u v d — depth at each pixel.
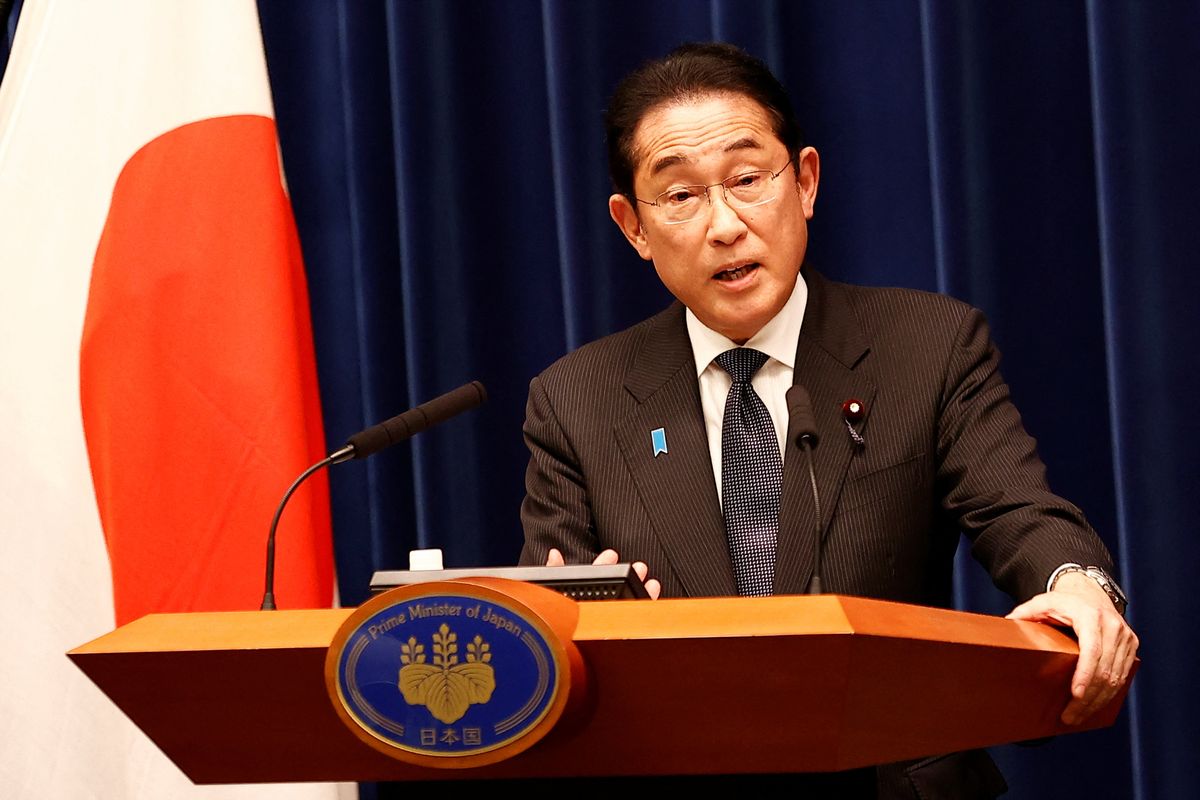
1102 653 4.31
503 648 3.81
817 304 6.61
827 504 5.93
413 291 10.29
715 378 6.63
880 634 3.67
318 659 3.98
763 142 6.30
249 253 8.69
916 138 9.72
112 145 8.84
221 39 9.03
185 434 8.42
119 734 8.22
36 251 8.65
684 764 4.04
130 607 8.23
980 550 5.82
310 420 9.05
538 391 6.92
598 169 10.09
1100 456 9.25
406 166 10.32
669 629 3.78
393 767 4.20
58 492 8.41
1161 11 8.88
